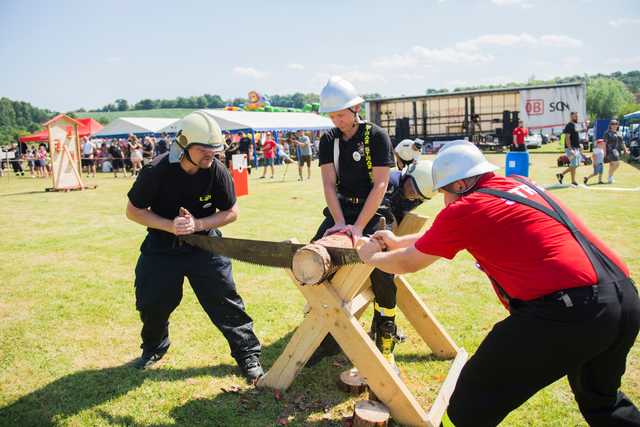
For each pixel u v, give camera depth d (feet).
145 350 13.65
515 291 7.87
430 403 11.87
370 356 10.57
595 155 50.01
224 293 12.56
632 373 12.92
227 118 96.58
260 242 11.12
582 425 10.86
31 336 15.62
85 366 13.74
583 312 7.32
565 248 7.58
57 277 21.76
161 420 11.23
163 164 11.59
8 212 40.70
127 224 34.73
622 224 30.14
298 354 11.82
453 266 22.52
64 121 57.26
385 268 8.87
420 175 12.61
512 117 103.09
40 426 11.03
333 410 11.55
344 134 12.73
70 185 58.23
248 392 12.26
